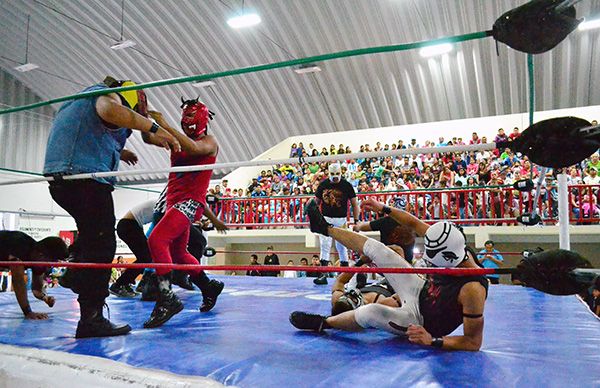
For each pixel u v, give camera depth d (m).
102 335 2.80
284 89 16.91
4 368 2.40
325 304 4.25
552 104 14.41
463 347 2.52
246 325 3.25
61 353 2.40
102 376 2.13
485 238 10.40
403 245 4.10
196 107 3.48
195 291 5.46
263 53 16.17
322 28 14.94
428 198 10.99
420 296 2.84
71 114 2.86
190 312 3.83
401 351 2.51
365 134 15.20
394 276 2.92
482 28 13.45
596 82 13.70
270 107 17.52
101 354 2.38
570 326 3.27
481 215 10.50
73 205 2.84
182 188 3.41
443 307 2.67
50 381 2.23
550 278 1.99
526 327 3.24
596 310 5.24
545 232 9.95
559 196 5.43
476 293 2.53
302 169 14.46
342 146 14.84
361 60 15.48
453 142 14.03
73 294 5.32
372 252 2.96
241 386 1.93
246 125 18.27
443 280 2.72
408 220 3.27
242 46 16.17
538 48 2.01
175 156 3.48
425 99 15.59
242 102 17.75
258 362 2.25
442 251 2.56
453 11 13.36
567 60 13.70
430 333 2.80
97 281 2.80
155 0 15.34
